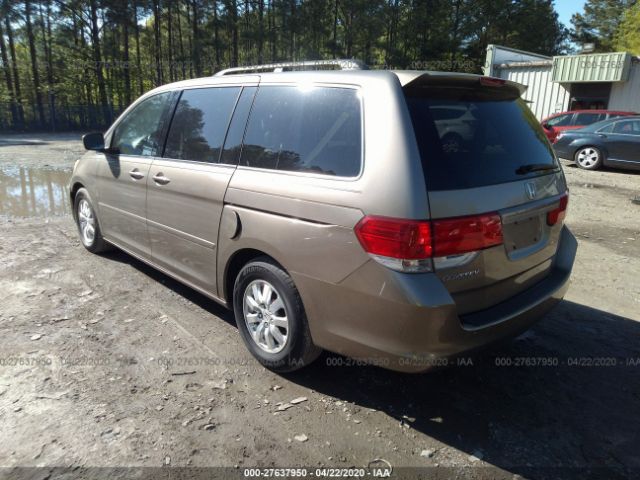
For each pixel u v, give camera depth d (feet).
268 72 10.92
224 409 9.04
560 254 10.85
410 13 130.11
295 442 8.23
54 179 33.09
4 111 88.74
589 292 15.34
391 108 8.02
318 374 10.30
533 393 9.89
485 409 9.34
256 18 122.42
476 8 137.59
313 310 8.87
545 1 159.53
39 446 7.87
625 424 9.00
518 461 7.97
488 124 9.23
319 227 8.46
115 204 15.05
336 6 122.42
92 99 110.73
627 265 17.90
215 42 117.80
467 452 8.15
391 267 7.54
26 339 11.26
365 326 8.07
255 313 10.39
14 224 21.31
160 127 13.33
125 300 13.61
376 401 9.47
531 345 11.89
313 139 9.14
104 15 105.40
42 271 15.61
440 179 7.72
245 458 7.82
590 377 10.52
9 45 106.42
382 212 7.60
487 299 8.54
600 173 40.57
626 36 104.53
